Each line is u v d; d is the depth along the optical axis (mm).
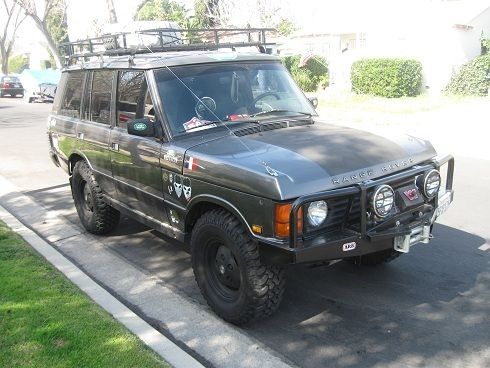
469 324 4289
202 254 4496
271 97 5488
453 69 21953
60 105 7195
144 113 5145
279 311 4617
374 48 25141
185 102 4988
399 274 5254
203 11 31906
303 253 3777
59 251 6301
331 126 5121
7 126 18750
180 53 5555
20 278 5051
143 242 6512
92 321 4207
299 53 27906
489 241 6074
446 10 23422
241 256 4062
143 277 5516
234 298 4344
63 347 3828
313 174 3912
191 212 4605
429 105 19172
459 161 10453
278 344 4129
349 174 4020
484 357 3846
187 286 5273
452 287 4945
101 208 6406
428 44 22750
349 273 5305
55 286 4883
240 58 5527
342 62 25953
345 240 3934
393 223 4188
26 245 6074
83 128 6312
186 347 4125
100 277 5551
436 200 4578
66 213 7883
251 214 3955
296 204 3725
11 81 36531
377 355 3922
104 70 5934
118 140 5531
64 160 7055
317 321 4434
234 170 4062
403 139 4797
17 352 3768
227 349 4082
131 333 4074
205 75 5207
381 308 4602
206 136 4809
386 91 21922
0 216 7402
